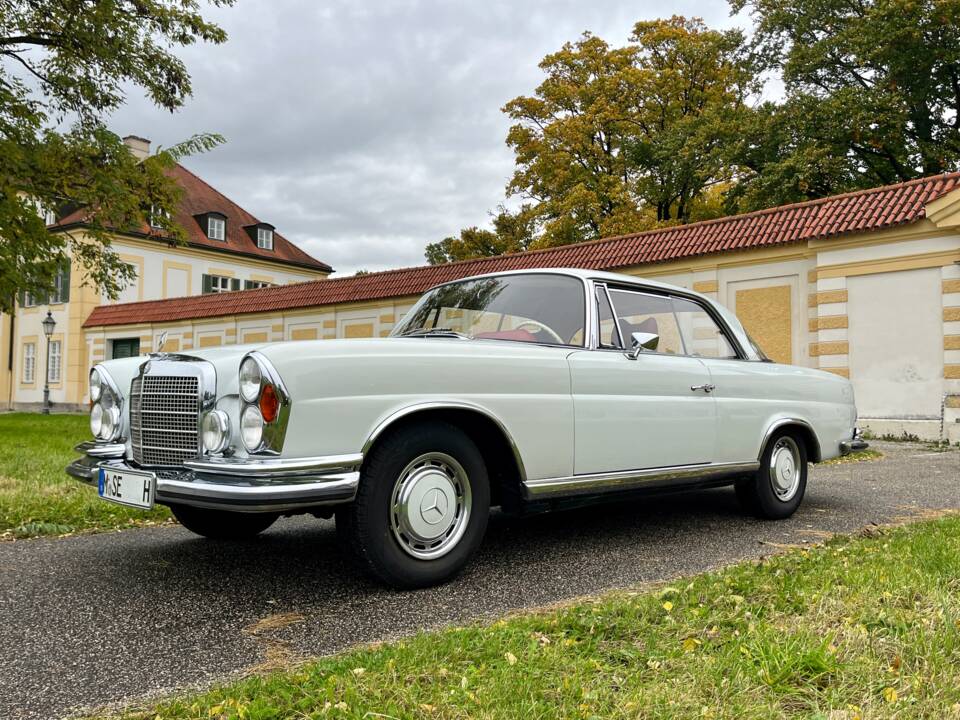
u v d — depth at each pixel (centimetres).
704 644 235
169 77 1579
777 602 274
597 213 2805
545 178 2964
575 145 2897
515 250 3578
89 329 2945
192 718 195
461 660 228
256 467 266
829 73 2467
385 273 2112
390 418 298
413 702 195
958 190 1150
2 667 237
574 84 3053
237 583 336
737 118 2566
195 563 374
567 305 394
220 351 314
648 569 358
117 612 294
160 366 322
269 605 302
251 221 3909
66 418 2056
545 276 412
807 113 2272
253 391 276
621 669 217
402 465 307
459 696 197
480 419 334
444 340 337
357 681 209
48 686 222
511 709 189
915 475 722
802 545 404
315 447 279
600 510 530
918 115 2375
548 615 272
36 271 1416
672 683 205
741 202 2486
